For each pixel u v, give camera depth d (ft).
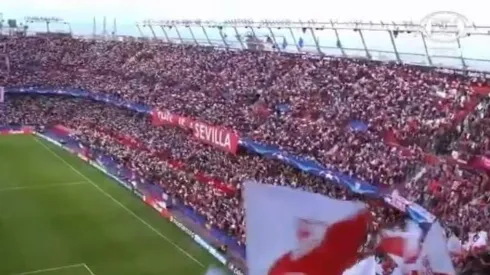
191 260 126.52
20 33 379.76
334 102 185.26
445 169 125.29
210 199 157.07
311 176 155.33
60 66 331.77
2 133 271.69
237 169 175.01
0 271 116.98
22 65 329.52
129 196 176.04
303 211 24.53
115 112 276.21
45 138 263.49
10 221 148.46
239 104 215.51
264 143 175.83
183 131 219.61
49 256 126.31
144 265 123.03
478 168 120.26
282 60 232.94
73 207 163.02
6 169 204.33
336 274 24.54
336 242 24.66
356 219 24.85
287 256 24.11
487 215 100.83
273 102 204.23
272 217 24.43
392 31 193.67
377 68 192.03
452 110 148.15
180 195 164.55
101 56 333.01
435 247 30.25
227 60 259.60
